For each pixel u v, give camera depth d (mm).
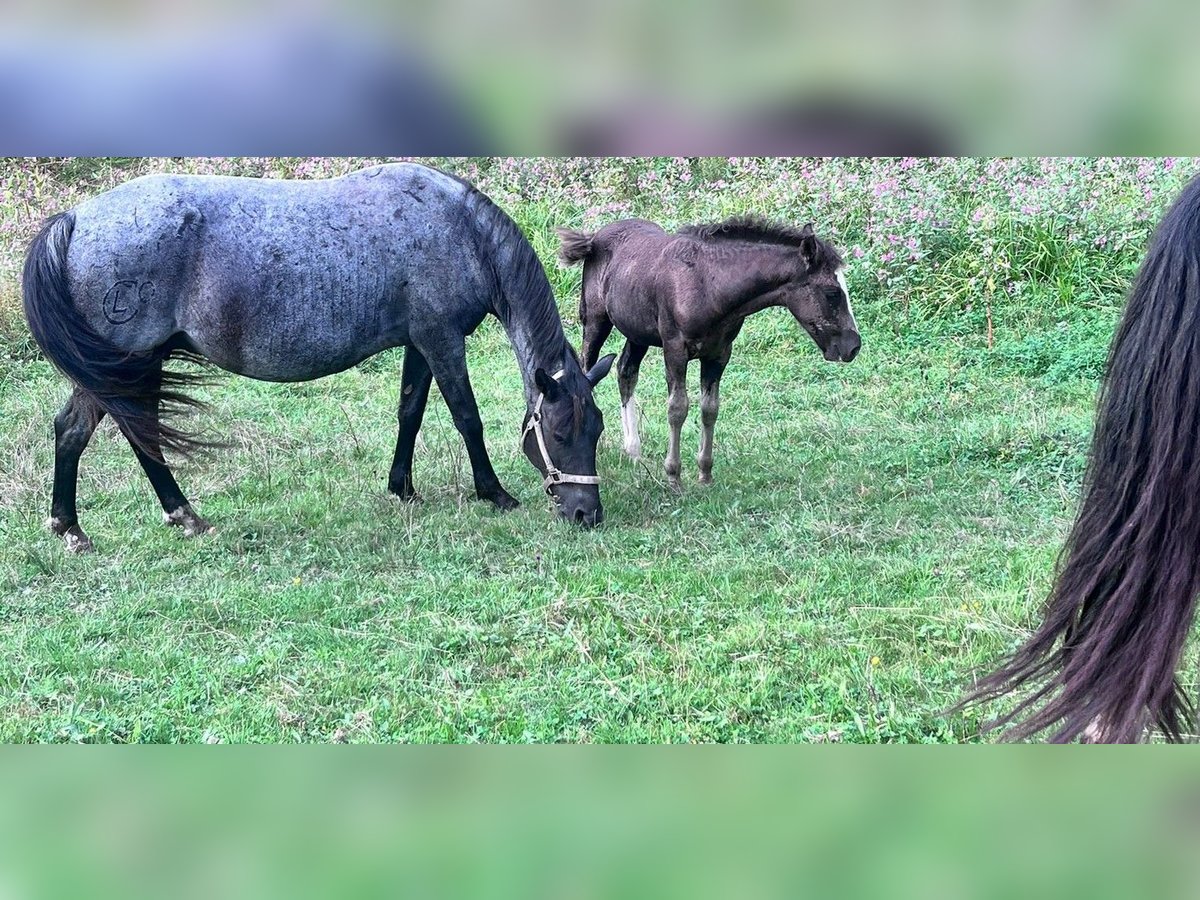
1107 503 2285
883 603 4527
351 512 6121
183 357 5930
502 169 12047
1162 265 2199
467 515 6004
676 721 3623
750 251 5875
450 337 6031
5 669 4211
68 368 5348
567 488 5762
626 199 11961
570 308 10586
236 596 4895
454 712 3725
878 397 8039
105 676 4160
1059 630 2395
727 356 6359
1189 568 2152
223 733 3625
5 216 11234
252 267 5531
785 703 3719
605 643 4234
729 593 4660
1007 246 9883
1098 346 8375
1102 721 2307
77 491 6504
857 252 9938
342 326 5805
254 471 6824
